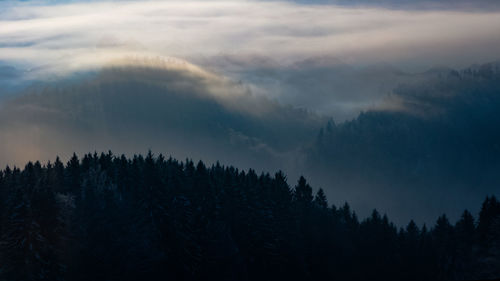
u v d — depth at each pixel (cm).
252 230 7656
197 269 6906
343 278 8212
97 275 5816
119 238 6219
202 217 7275
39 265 5297
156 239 6775
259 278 7488
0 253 5253
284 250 7850
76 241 5844
